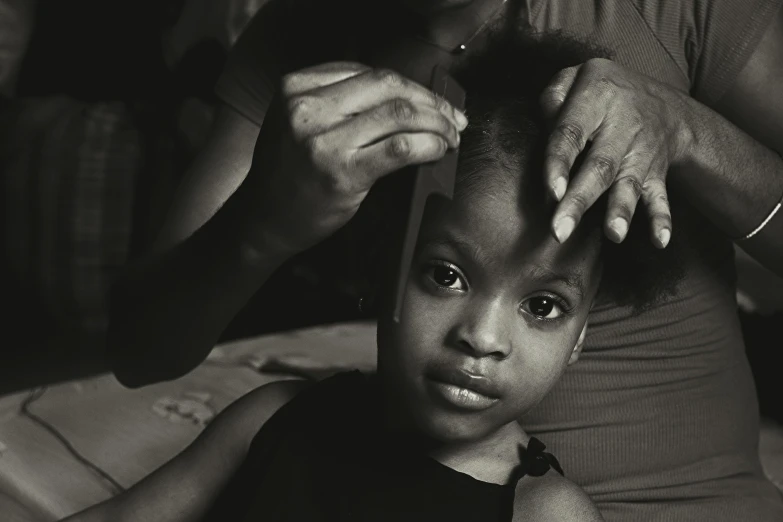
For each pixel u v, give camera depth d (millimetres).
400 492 841
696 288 1011
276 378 1513
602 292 909
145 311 960
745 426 1063
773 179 921
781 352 1446
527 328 796
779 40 1003
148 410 1402
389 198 866
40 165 2641
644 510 989
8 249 2670
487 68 889
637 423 998
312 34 1040
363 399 923
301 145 634
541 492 827
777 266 1000
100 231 2627
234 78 1084
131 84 2857
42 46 2904
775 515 1033
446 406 792
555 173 671
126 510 978
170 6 2814
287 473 878
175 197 1067
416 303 796
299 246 750
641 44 988
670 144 797
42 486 1204
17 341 2670
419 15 957
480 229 773
